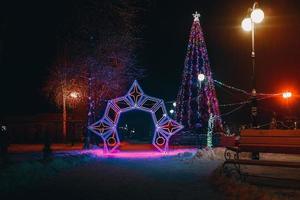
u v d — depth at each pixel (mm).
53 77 37875
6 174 12078
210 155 19359
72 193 10305
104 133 26344
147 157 21672
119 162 18641
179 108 37531
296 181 11578
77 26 28844
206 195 9883
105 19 29234
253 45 20203
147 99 26797
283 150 12234
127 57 31281
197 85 32250
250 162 11383
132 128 67688
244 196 9117
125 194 10125
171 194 10070
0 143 20000
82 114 49906
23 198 9672
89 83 30906
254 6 19203
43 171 13742
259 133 12742
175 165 16953
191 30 31953
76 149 30938
